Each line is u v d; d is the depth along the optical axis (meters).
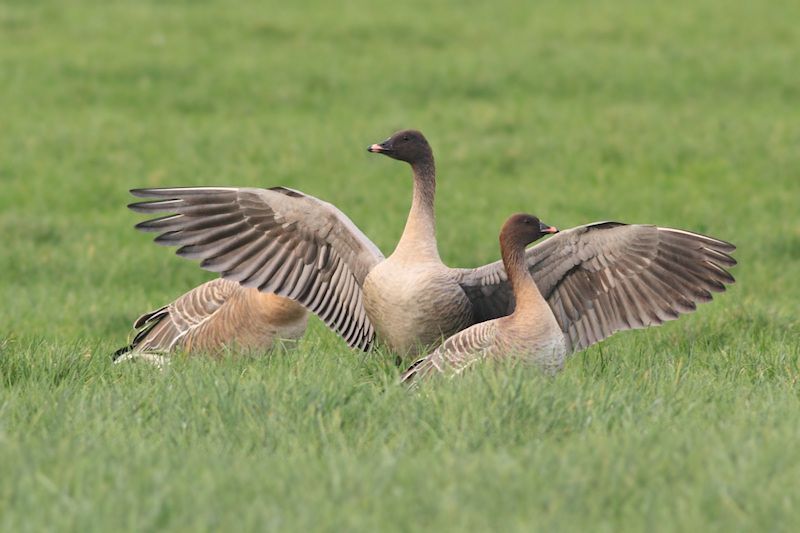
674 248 12.63
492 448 9.27
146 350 13.68
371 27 46.28
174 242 12.19
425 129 33.59
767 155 30.30
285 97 37.12
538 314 11.62
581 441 9.30
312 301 12.68
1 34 43.53
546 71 40.00
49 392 10.93
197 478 8.46
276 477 8.46
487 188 28.20
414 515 7.88
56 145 31.67
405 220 24.78
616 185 28.25
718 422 10.08
